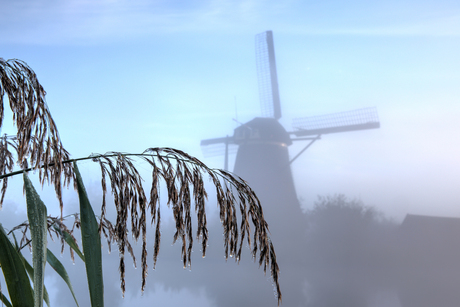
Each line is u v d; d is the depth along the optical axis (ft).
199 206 4.12
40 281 3.27
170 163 4.03
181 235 4.02
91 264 3.65
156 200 3.96
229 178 4.33
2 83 3.88
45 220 3.59
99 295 3.55
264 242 4.16
